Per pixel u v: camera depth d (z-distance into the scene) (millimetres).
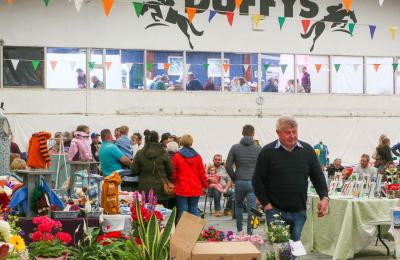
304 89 23516
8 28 20906
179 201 10117
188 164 10109
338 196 9609
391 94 24375
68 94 21234
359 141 23859
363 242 9047
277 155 6527
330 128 23609
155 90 22000
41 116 20938
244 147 10336
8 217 6012
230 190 15062
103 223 7227
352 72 24062
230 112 22641
